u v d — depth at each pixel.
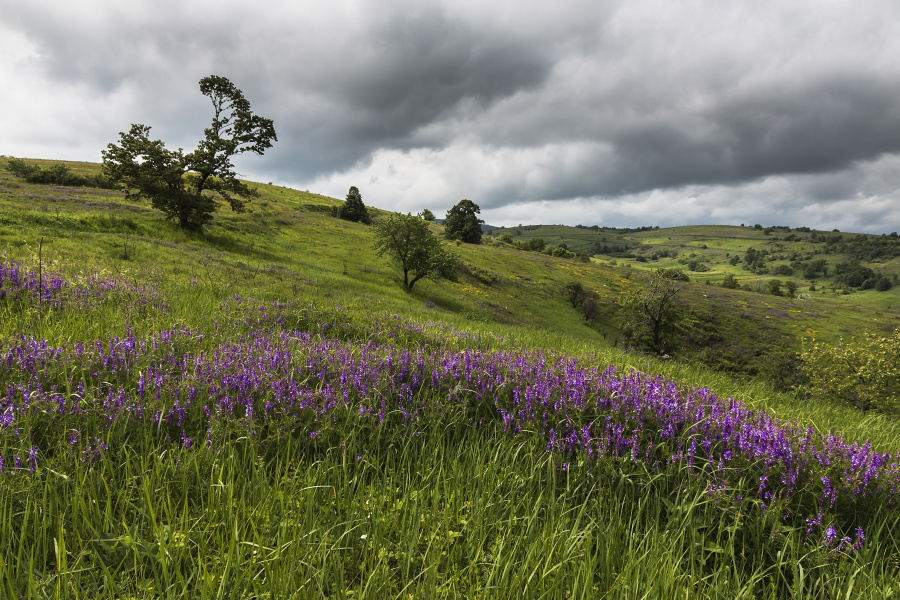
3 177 65.94
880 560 2.90
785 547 2.90
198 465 3.05
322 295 18.27
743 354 52.25
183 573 2.35
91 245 20.75
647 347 38.69
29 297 7.55
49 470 2.67
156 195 36.41
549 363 6.21
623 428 4.02
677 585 2.46
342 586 2.21
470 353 5.85
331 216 93.31
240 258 32.28
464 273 62.22
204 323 8.02
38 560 2.28
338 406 4.11
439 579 2.41
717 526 3.18
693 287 86.38
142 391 3.89
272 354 5.30
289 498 2.81
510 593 2.27
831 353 26.72
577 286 63.19
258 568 2.35
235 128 38.38
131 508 2.70
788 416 5.55
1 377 3.79
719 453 3.87
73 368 4.17
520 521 3.00
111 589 2.07
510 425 4.24
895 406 22.02
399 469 3.56
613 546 2.76
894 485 3.45
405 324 10.21
